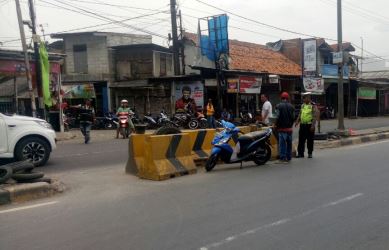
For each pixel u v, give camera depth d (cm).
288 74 3444
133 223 596
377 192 768
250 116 2762
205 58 2895
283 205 682
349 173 959
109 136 2098
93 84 3100
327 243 511
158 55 3117
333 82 3959
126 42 3297
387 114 4712
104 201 730
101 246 507
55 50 3297
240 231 554
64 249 500
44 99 1944
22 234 557
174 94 2870
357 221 595
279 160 1171
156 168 915
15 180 820
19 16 1852
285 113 1141
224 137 1034
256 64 3400
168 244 509
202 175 968
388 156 1234
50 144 1148
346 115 4203
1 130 1059
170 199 735
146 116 2605
